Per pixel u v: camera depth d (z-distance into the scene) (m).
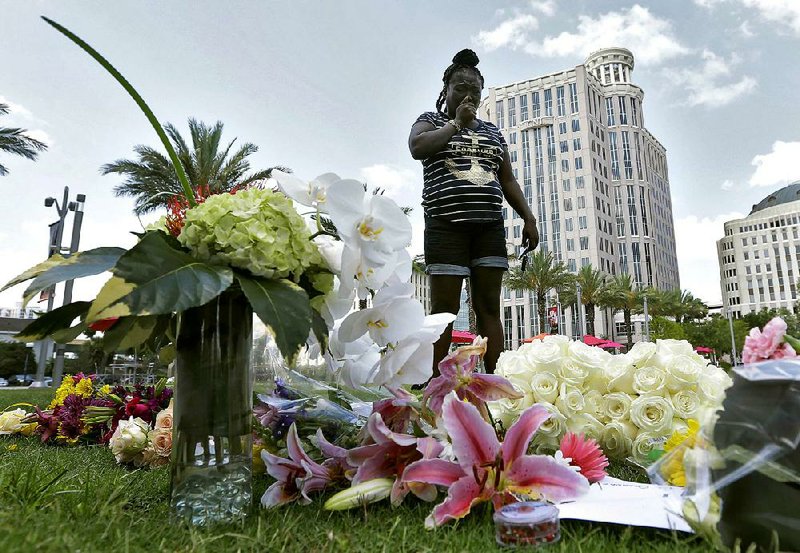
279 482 1.46
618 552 1.02
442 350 3.00
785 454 0.95
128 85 1.25
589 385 2.20
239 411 1.34
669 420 1.99
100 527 1.07
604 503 1.30
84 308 1.22
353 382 1.61
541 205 68.75
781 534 0.92
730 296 107.31
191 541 1.03
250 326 1.38
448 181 3.16
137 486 1.75
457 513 1.16
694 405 2.01
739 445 1.00
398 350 1.44
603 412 2.12
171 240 1.26
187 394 1.31
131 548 0.94
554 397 2.10
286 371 2.02
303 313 1.17
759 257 104.62
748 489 0.97
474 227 3.16
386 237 1.38
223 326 1.33
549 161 69.44
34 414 3.82
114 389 4.00
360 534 1.10
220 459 1.29
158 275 1.06
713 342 58.59
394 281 1.52
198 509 1.25
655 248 76.19
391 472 1.38
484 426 1.25
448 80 3.53
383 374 1.45
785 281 101.31
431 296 3.19
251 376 1.39
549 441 2.04
